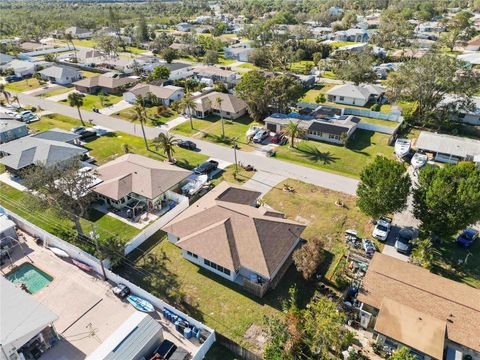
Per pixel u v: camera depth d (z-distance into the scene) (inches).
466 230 1749.5
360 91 3624.5
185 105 3179.1
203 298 1457.9
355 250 1686.8
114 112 3469.5
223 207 1717.5
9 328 1211.9
